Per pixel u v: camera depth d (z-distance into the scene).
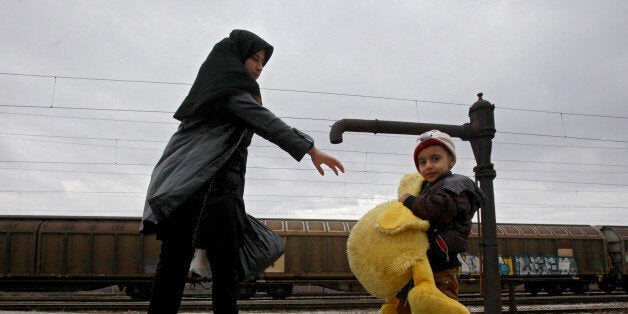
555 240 19.66
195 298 15.78
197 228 2.00
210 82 2.10
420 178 2.54
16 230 15.45
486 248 6.32
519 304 13.98
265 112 2.05
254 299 16.94
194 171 1.97
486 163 6.51
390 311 2.38
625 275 20.12
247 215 2.35
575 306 12.45
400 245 2.07
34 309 11.55
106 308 11.60
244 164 2.30
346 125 6.54
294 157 2.03
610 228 21.06
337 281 17.05
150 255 15.83
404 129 6.63
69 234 15.62
